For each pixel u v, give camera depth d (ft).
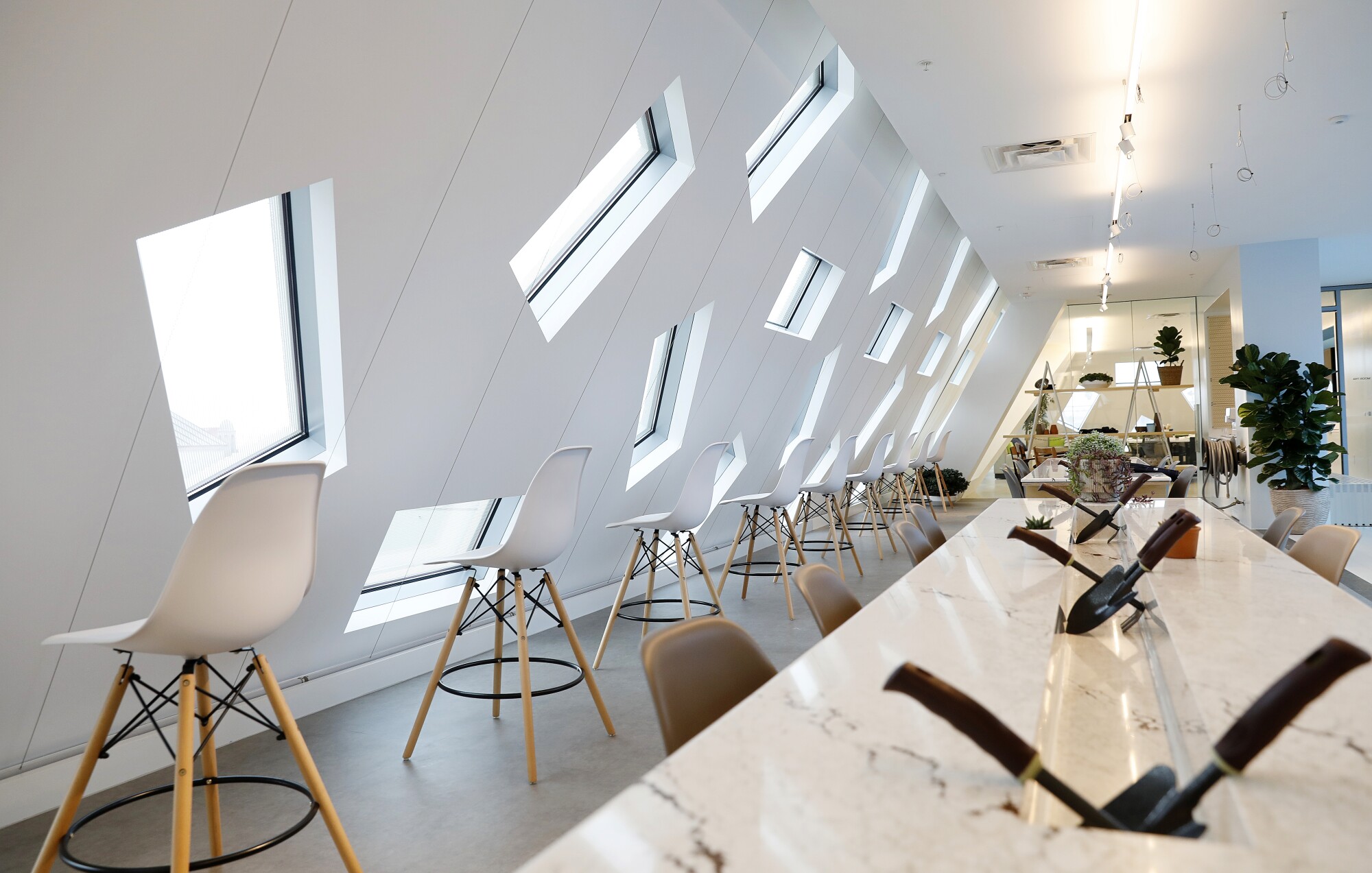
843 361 29.66
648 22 13.25
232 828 9.48
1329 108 18.35
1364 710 4.03
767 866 2.70
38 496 8.78
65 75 7.34
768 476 28.37
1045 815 3.66
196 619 7.02
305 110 9.32
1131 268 36.22
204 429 11.59
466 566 11.85
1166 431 42.01
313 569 8.04
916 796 3.23
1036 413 45.83
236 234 10.78
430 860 8.59
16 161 7.37
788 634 18.02
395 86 10.06
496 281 13.00
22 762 10.06
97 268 8.28
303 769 7.72
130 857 8.83
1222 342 43.60
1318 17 14.33
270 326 11.84
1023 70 16.46
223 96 8.52
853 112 21.17
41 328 8.11
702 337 20.24
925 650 5.34
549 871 2.71
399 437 12.88
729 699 5.91
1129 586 7.01
